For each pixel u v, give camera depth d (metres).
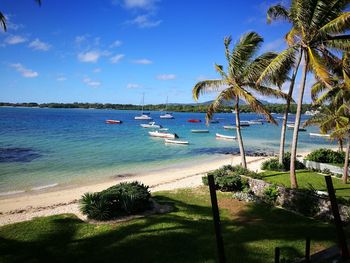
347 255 6.91
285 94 25.95
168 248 11.20
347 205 15.18
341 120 26.41
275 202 17.81
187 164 36.06
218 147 52.66
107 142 53.12
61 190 22.83
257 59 23.25
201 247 11.30
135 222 14.02
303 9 17.48
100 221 14.18
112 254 10.71
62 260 10.27
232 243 11.73
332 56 19.70
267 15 22.84
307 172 27.59
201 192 20.20
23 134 61.06
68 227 13.26
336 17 17.42
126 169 31.95
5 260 10.20
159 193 20.00
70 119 122.62
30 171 29.12
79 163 33.94
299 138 76.31
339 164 31.75
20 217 15.62
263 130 98.31
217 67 24.98
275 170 28.33
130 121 123.50
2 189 22.72
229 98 24.05
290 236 12.58
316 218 15.34
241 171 23.55
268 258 10.50
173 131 82.56
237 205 17.30
